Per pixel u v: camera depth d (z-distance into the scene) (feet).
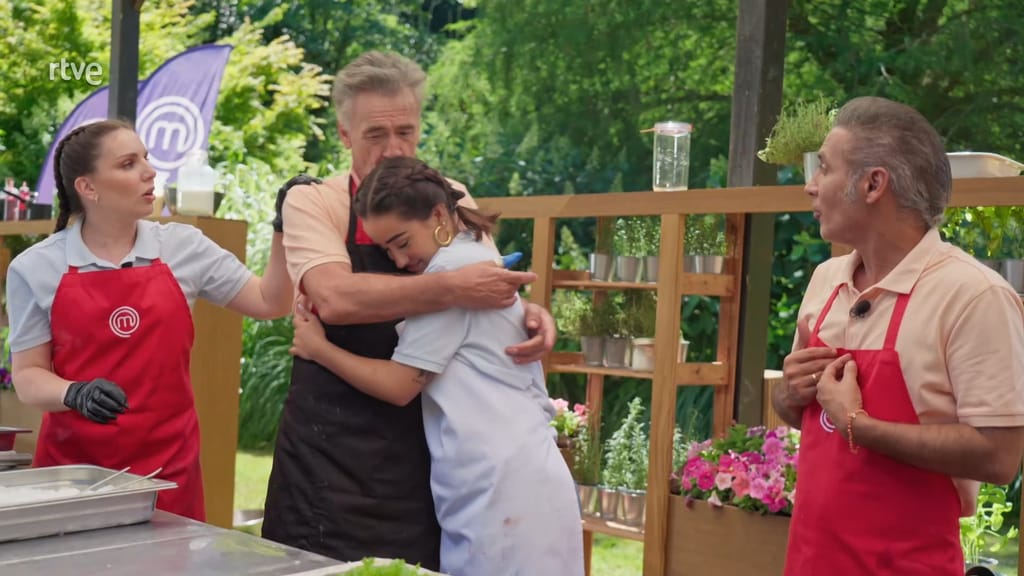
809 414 7.43
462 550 7.84
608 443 13.79
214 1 44.42
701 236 12.87
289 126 39.70
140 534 7.01
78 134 9.57
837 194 7.04
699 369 12.78
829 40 30.30
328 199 8.55
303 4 44.65
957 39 27.99
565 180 34.24
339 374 8.07
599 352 13.92
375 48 44.68
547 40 34.86
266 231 30.58
